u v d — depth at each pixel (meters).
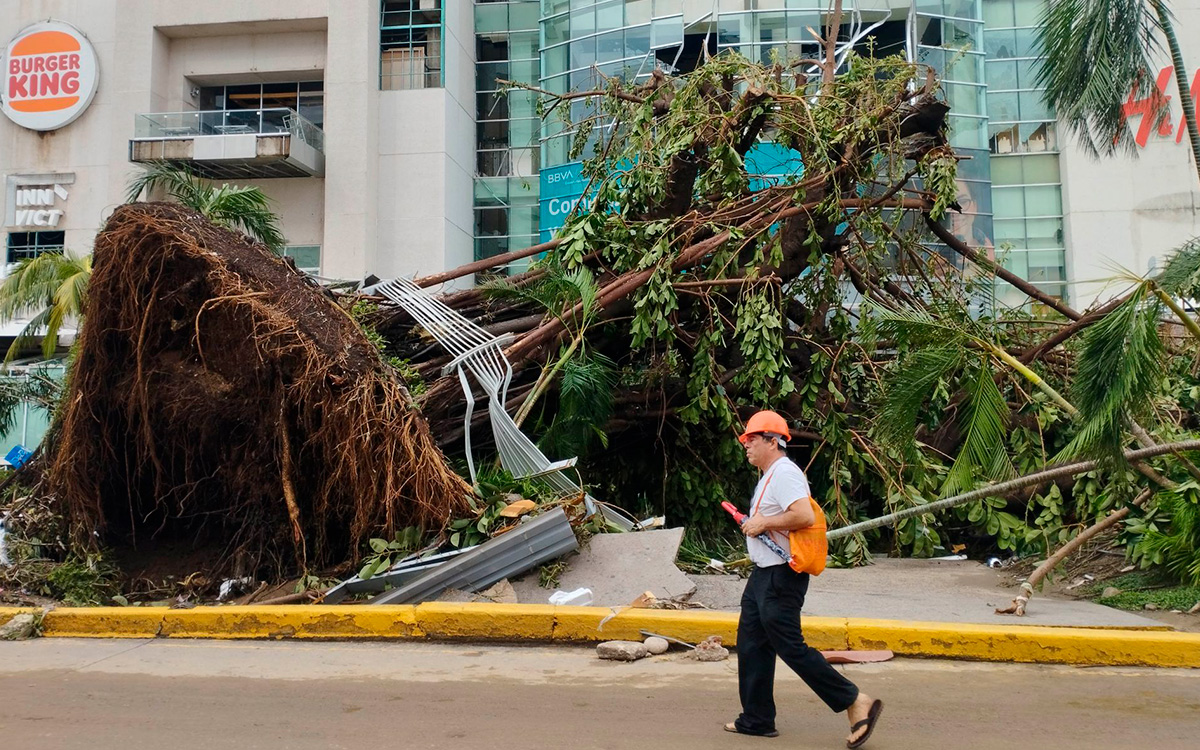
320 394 7.99
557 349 10.19
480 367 9.33
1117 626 6.43
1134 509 8.00
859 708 4.15
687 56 27.31
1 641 6.93
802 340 11.02
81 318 9.84
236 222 14.97
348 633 6.77
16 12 27.75
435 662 6.07
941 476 10.36
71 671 5.91
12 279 18.27
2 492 9.46
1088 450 6.89
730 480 11.14
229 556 8.78
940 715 4.80
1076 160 26.77
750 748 4.21
